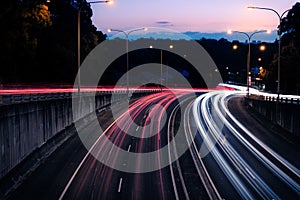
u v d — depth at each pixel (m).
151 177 24.56
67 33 74.88
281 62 74.56
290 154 32.59
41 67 66.62
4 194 19.86
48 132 30.55
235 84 163.75
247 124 50.19
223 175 25.84
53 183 22.41
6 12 43.44
